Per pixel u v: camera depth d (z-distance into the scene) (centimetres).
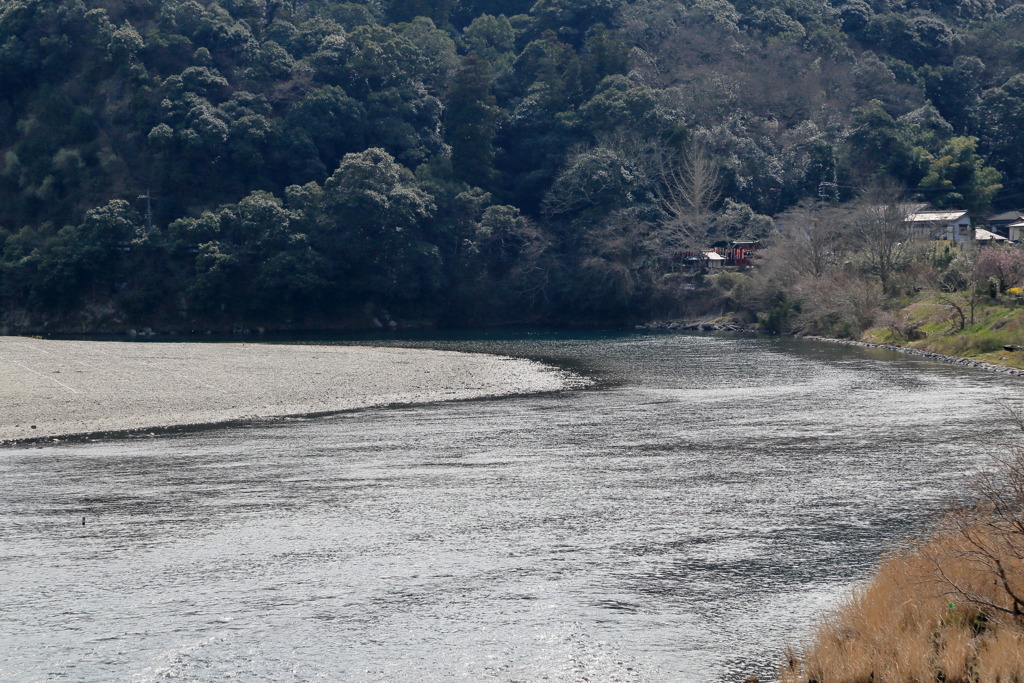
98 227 9538
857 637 1293
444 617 1466
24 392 3981
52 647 1368
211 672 1287
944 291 6756
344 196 9500
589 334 8544
